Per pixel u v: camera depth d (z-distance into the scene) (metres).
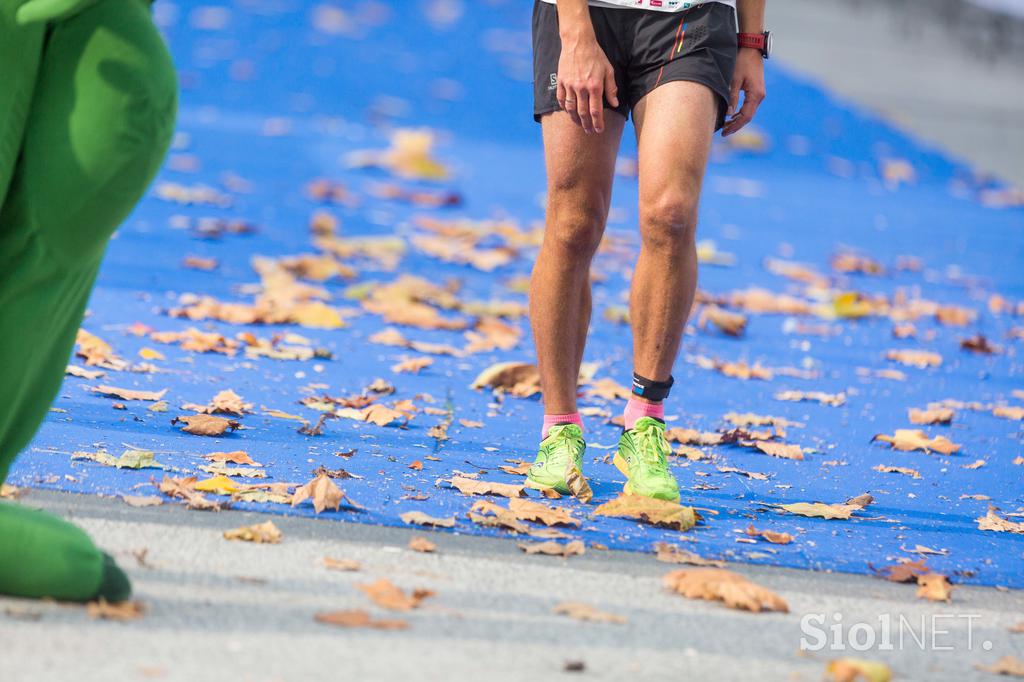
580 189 12.97
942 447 16.42
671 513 12.48
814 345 22.19
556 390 13.53
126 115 8.16
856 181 39.53
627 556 11.42
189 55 45.16
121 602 8.92
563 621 9.53
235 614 8.95
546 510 12.31
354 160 33.56
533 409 16.95
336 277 23.22
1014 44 67.81
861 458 15.88
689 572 10.74
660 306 13.00
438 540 11.29
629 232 30.08
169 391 15.59
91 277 9.03
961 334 23.84
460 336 20.52
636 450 13.30
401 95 43.50
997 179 41.56
